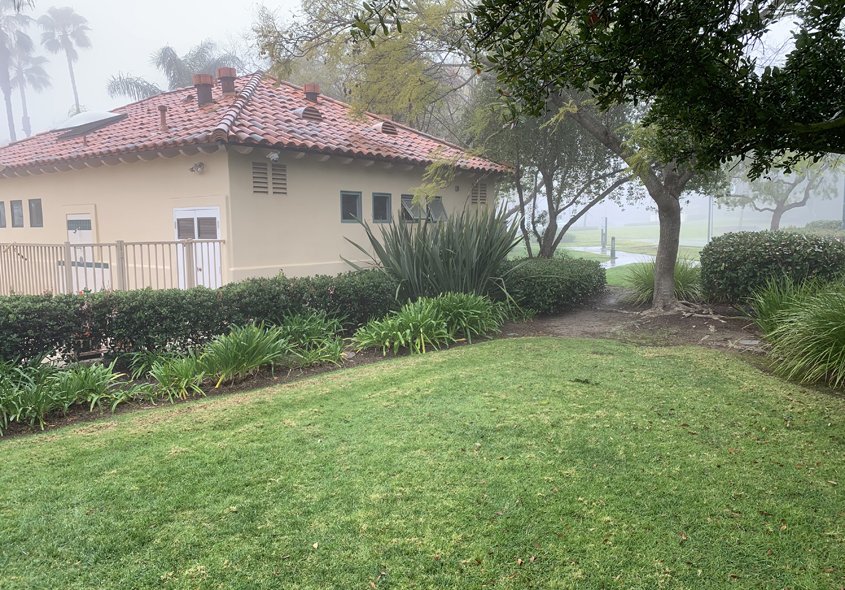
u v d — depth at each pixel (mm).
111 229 10680
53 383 5402
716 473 3756
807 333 6086
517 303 9945
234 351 6227
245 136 8367
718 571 2770
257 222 9133
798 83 3174
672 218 9789
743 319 9023
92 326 6301
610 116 12992
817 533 3088
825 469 3824
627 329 8945
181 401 5660
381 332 7660
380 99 11016
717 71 3094
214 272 8906
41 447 4328
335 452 4109
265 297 7535
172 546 2969
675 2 2912
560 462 3902
